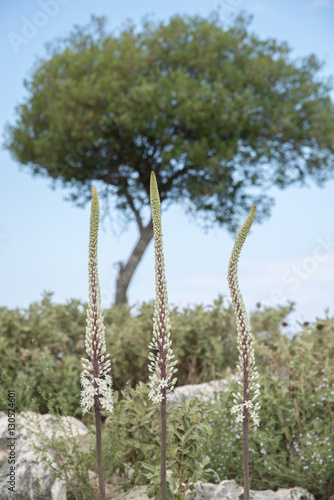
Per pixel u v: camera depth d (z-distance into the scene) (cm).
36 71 1202
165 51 1161
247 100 1080
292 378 402
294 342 451
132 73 1102
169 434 297
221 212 1291
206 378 577
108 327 588
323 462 322
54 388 476
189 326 590
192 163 1134
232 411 242
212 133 1117
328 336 446
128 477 345
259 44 1200
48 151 1173
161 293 232
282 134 1181
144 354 548
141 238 1240
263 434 333
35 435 351
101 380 239
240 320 239
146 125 1077
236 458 342
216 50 1168
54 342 561
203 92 1054
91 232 232
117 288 1205
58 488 311
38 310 592
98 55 1106
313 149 1238
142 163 1260
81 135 1072
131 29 1179
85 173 1258
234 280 237
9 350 499
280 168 1247
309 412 370
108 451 329
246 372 240
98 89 1045
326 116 1176
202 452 289
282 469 336
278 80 1194
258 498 286
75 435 375
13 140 1271
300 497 305
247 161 1213
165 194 1303
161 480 235
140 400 331
